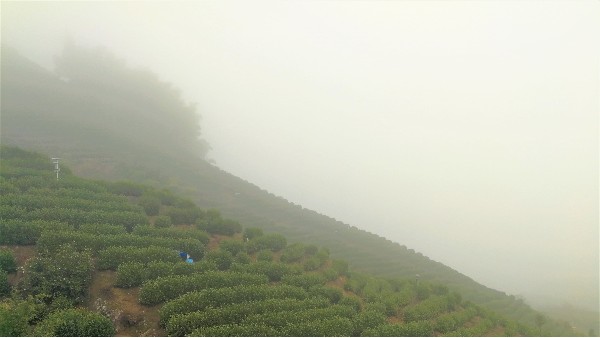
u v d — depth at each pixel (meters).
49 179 39.84
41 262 25.16
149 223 38.25
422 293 44.31
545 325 53.66
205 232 39.91
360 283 41.59
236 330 23.08
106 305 24.95
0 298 22.53
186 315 23.72
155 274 28.31
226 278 30.16
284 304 28.50
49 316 20.91
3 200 31.75
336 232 71.12
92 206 36.84
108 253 28.83
